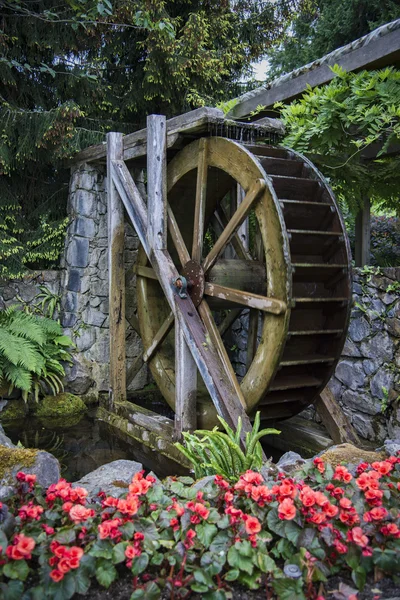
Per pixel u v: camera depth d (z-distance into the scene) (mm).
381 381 4164
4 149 5602
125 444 4703
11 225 6148
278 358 3725
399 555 1772
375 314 4211
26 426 5156
